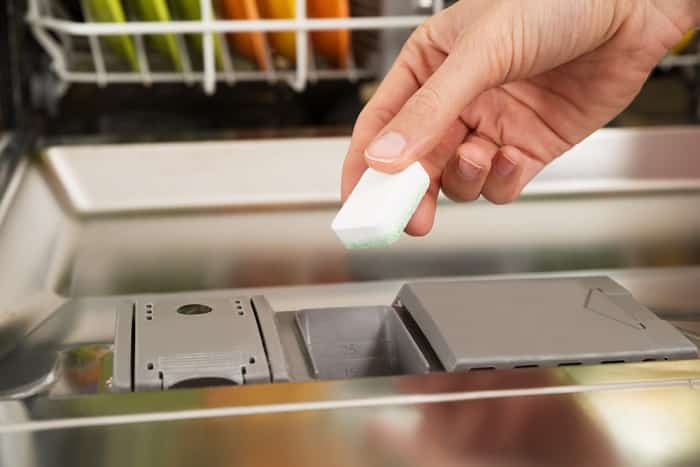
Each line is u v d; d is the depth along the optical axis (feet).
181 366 1.81
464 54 1.97
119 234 2.80
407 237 2.82
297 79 3.19
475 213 2.94
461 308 2.04
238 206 2.93
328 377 2.08
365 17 3.37
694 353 1.91
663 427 1.61
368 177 1.78
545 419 1.62
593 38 2.23
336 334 2.15
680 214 2.99
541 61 2.19
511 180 2.35
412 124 1.79
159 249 2.74
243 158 3.07
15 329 2.19
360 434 1.57
